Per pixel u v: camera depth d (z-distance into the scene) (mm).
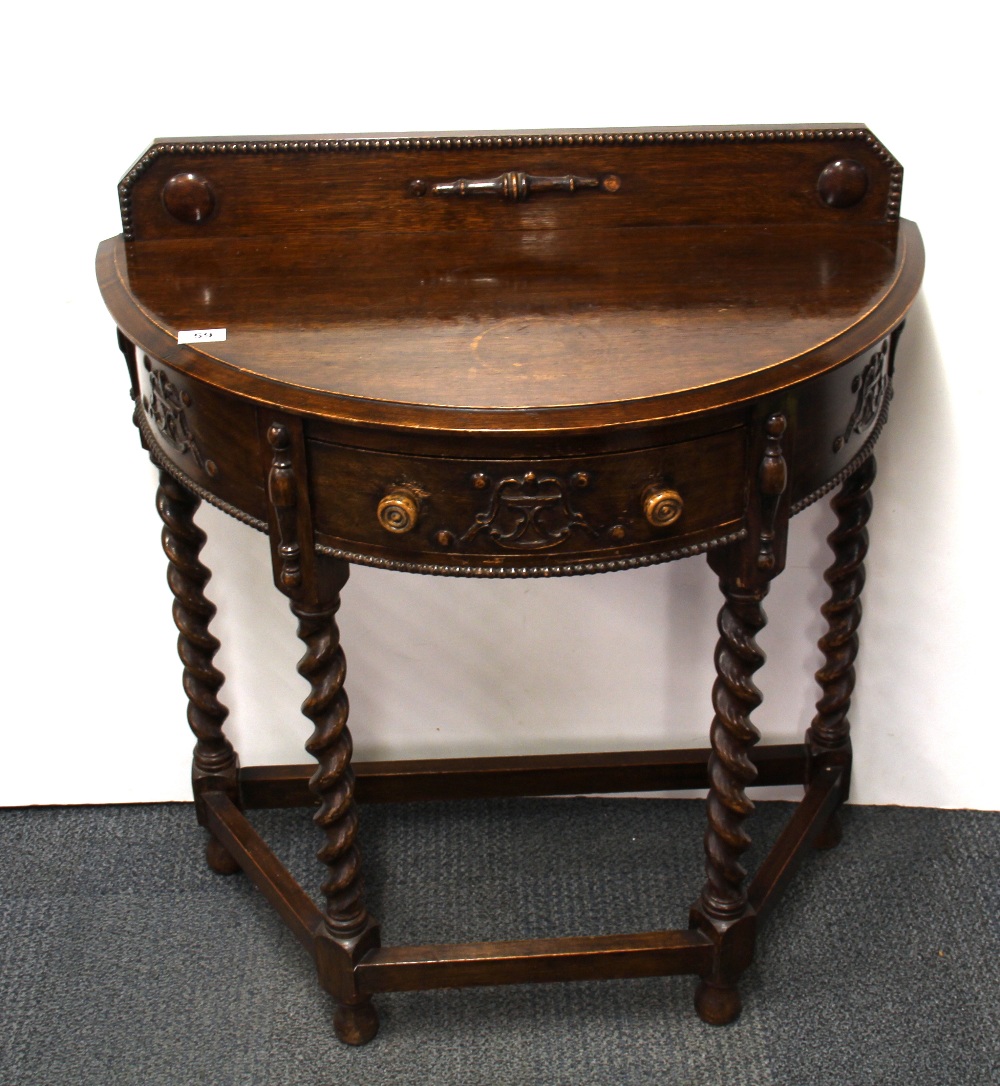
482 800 1633
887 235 1194
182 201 1191
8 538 1462
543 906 1473
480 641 1541
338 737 1177
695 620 1522
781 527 1058
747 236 1199
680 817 1597
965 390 1377
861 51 1247
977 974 1381
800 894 1481
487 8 1240
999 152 1265
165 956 1425
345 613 1519
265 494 1048
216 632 1535
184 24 1238
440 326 1058
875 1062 1286
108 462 1428
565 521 999
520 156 1182
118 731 1592
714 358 994
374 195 1196
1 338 1355
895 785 1616
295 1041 1326
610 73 1271
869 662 1546
